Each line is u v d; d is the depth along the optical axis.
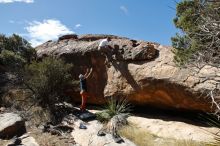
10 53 15.38
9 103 13.79
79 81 14.55
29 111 13.29
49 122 12.39
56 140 10.98
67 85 14.73
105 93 14.45
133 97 13.76
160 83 12.95
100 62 14.92
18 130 11.46
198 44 10.29
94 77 14.96
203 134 11.55
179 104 12.92
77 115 13.35
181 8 11.84
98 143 10.98
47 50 16.50
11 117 11.84
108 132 11.88
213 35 8.69
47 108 13.61
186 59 11.08
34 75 14.02
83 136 11.45
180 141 11.12
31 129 11.80
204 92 11.91
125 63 14.22
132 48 14.30
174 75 12.74
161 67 13.24
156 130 12.27
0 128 11.17
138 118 13.36
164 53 13.80
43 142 10.72
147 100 13.61
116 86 14.16
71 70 15.59
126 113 13.38
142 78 13.40
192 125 12.52
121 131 11.88
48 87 13.91
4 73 15.27
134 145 11.01
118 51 14.51
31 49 16.61
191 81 12.30
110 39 15.43
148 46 13.95
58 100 14.11
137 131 11.96
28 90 14.13
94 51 15.06
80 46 15.73
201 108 12.34
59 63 14.22
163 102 13.34
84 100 13.85
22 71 14.38
